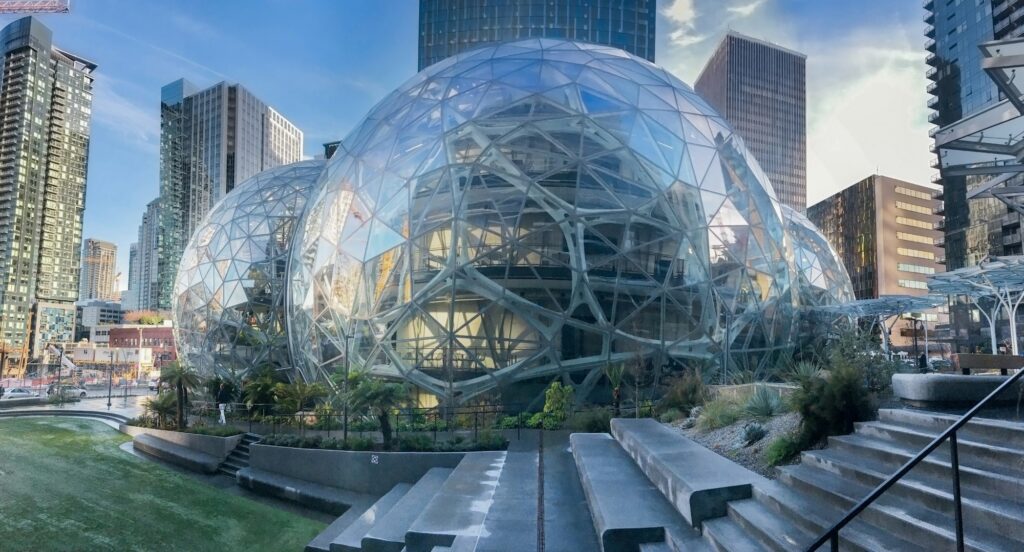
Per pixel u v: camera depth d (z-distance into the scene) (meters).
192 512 18.09
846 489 6.33
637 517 7.44
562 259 26.19
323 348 31.23
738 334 29.05
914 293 122.12
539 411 25.47
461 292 26.17
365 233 29.50
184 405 33.88
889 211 121.50
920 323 93.25
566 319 25.83
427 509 10.29
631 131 29.38
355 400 20.19
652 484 9.10
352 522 15.84
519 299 25.88
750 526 6.32
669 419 17.94
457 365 25.84
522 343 25.75
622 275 26.56
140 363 107.00
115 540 15.25
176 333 52.97
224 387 38.59
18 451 28.67
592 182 27.34
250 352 44.38
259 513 18.12
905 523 5.21
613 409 22.48
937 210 99.62
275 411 30.44
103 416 43.78
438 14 149.38
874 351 14.46
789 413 11.56
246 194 52.28
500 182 27.28
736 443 10.72
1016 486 5.05
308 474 20.55
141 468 25.20
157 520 17.09
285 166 57.84
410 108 32.88
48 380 87.38
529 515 9.47
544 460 14.12
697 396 18.97
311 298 32.88
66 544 14.88
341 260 30.45
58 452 28.64
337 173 34.72
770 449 8.88
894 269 120.56
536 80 31.33
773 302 31.27
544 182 27.12
